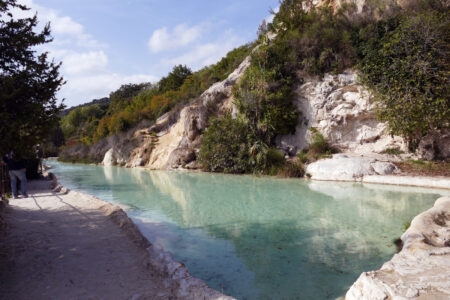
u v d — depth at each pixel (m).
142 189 11.52
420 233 4.16
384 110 12.18
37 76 3.76
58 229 5.54
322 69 14.95
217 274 3.82
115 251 4.36
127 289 3.14
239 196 9.30
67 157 37.12
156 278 3.43
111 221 6.13
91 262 3.92
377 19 14.27
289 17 17.50
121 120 30.98
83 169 23.72
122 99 50.19
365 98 13.52
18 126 3.36
